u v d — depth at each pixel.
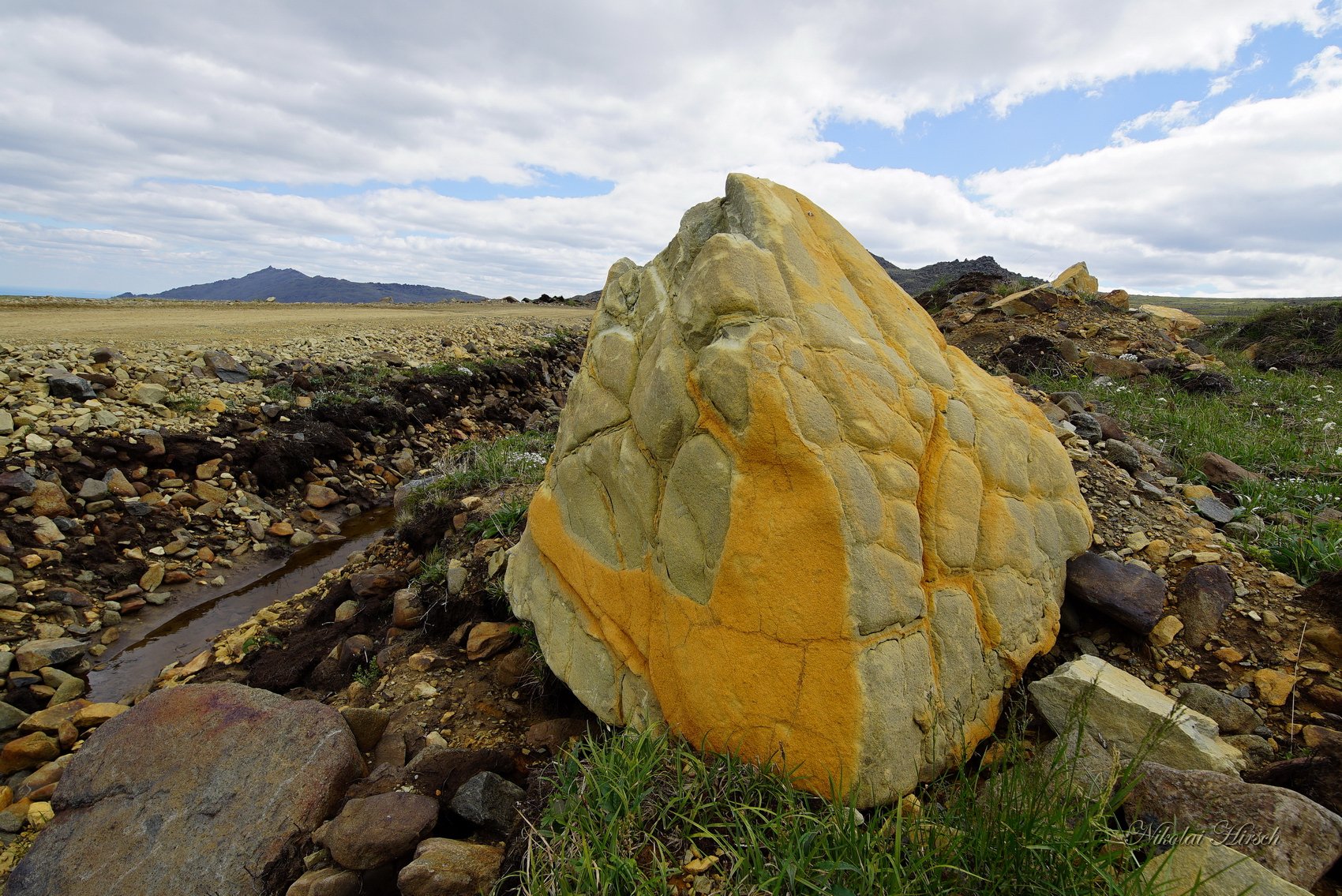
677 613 2.77
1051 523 3.46
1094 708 2.76
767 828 2.33
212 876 2.84
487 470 6.51
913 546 2.75
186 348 10.72
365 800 2.93
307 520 8.52
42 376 8.24
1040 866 2.10
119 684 5.47
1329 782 2.49
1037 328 11.11
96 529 6.91
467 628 4.46
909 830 2.25
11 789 4.14
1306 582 3.54
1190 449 5.80
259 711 3.41
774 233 3.07
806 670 2.46
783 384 2.62
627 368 3.28
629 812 2.39
